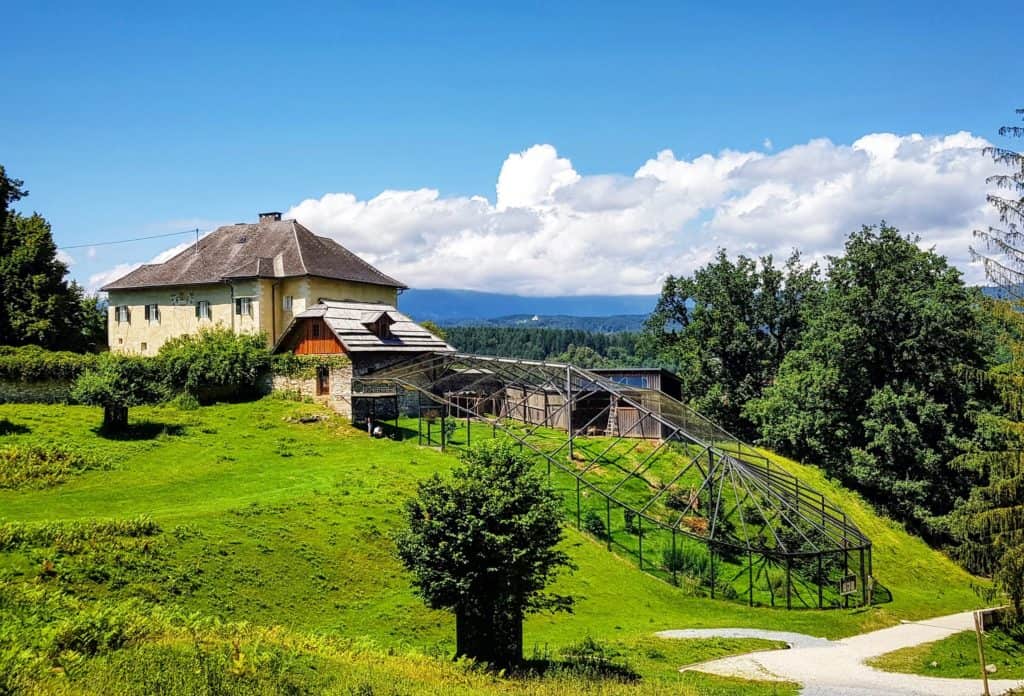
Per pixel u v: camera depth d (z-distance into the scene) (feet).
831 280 229.66
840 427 217.56
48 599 71.87
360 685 60.70
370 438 177.17
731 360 288.30
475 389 219.61
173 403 187.11
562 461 171.53
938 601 146.10
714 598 127.65
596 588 121.49
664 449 182.80
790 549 139.54
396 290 260.62
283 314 224.74
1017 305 101.55
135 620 68.44
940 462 197.67
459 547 79.41
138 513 112.57
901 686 84.23
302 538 110.63
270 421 180.75
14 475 125.90
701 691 76.48
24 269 213.66
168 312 238.68
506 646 81.46
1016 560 103.91
